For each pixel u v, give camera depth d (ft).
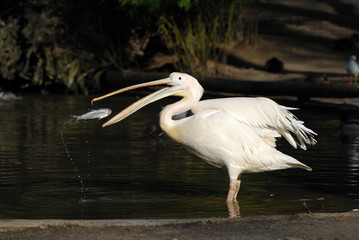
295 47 113.09
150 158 37.40
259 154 26.78
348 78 88.99
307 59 106.52
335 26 136.05
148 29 103.04
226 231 19.15
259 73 94.53
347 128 52.65
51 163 35.32
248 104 27.25
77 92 95.25
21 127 52.95
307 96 73.72
